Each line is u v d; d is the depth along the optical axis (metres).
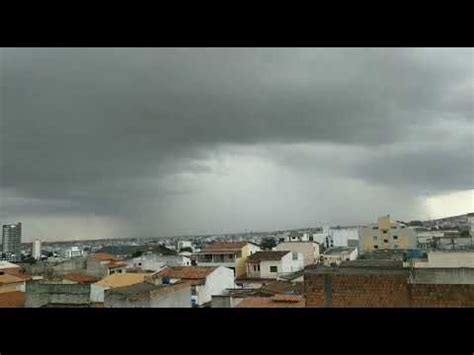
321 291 5.56
